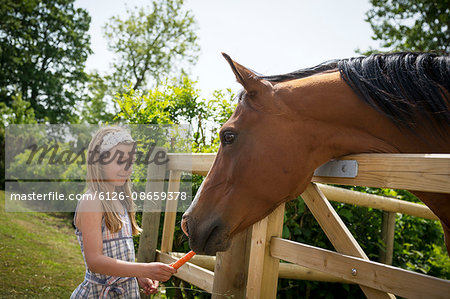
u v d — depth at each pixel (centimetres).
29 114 1766
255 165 135
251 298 180
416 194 136
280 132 134
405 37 1545
